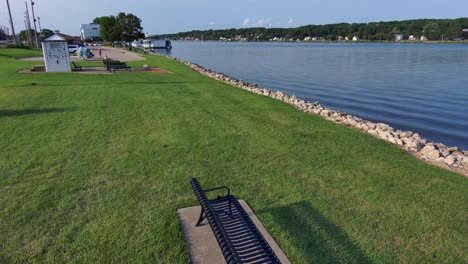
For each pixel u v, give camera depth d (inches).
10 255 142.6
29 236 155.5
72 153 259.6
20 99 464.8
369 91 865.5
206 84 697.6
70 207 180.5
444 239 159.3
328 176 226.8
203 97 518.3
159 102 463.2
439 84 991.0
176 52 3467.0
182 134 313.7
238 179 219.6
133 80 712.4
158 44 4461.1
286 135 320.5
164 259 141.3
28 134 305.4
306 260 142.9
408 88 915.4
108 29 3447.3
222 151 271.0
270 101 510.3
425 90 879.1
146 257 142.2
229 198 171.6
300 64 1815.9
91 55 1571.1
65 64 877.2
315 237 158.4
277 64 1824.6
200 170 232.5
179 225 165.0
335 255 146.4
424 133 481.4
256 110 433.4
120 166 236.4
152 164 241.0
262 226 165.8
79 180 213.3
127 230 160.4
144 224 165.6
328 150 279.6
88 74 818.8
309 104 538.0
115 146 277.0
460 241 158.1
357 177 225.9
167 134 312.8
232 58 2386.8
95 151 264.8
